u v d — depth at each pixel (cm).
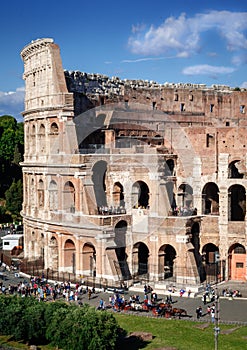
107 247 10688
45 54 12112
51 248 11806
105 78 13250
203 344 7581
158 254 11031
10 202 18388
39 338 7606
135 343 7569
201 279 11162
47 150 12044
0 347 7338
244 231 11294
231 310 9331
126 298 9981
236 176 12125
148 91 13188
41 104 12269
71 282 10800
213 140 11738
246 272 11319
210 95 13825
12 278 11381
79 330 7150
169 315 8906
